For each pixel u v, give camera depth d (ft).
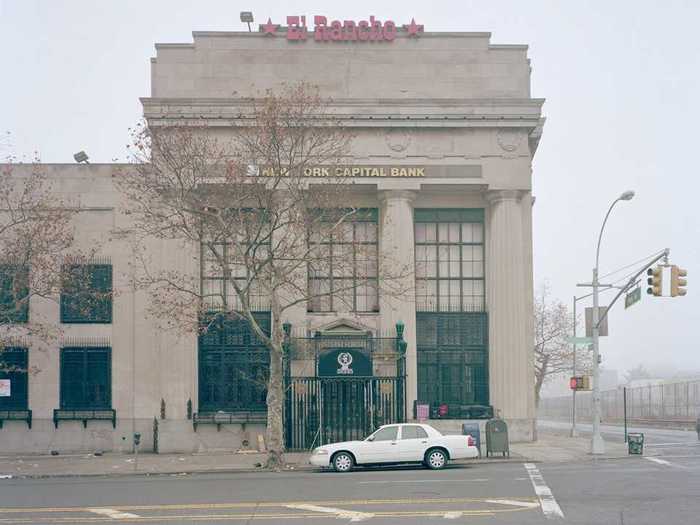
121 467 102.22
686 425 210.59
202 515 59.00
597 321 116.78
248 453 119.85
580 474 83.15
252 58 130.93
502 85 132.05
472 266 134.00
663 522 54.39
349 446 90.43
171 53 130.52
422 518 56.59
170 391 124.26
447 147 128.67
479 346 132.46
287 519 56.80
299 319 126.72
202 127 119.24
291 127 106.32
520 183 128.77
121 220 126.00
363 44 131.95
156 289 112.68
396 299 126.52
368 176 127.44
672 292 104.78
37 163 117.50
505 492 69.21
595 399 114.73
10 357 125.08
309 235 106.73
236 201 103.96
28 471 99.40
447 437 91.91
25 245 107.14
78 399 125.18
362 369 120.98
